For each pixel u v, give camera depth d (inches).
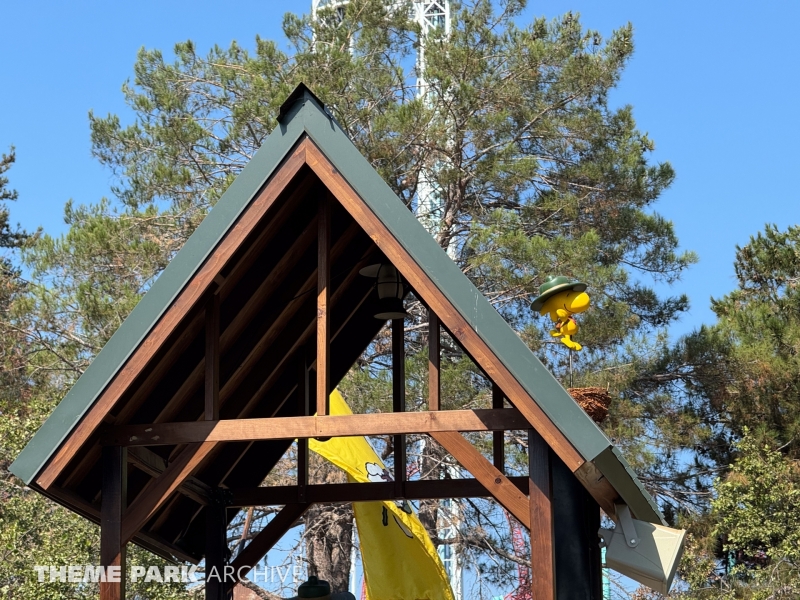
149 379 240.1
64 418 221.5
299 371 317.7
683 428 667.4
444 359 653.3
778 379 699.4
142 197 722.2
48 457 220.1
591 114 702.5
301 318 297.4
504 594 666.8
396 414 225.8
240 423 229.5
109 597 223.5
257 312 269.3
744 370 698.8
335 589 689.0
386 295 291.3
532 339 630.5
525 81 700.0
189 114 724.0
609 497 245.6
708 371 685.9
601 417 263.7
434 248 219.1
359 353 346.6
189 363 252.4
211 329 236.7
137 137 733.3
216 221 224.5
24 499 504.4
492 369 214.1
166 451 281.6
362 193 222.4
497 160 662.5
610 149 717.3
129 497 282.4
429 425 224.4
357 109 681.0
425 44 689.0
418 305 702.5
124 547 228.8
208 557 315.6
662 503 700.7
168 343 234.1
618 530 241.3
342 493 320.2
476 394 600.7
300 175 236.7
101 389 220.8
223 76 719.7
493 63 697.0
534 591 214.5
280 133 227.5
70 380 639.1
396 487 316.2
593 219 709.3
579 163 724.0
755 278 928.9
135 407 242.1
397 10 736.3
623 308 632.4
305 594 326.6
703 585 657.6
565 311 252.1
